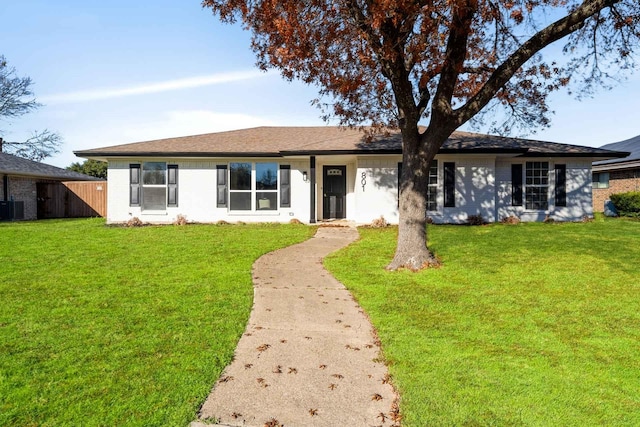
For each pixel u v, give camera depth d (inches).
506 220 584.7
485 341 166.7
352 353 156.2
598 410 115.1
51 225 597.3
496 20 308.0
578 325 184.5
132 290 237.8
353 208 649.0
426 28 259.9
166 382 128.6
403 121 312.7
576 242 393.1
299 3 266.7
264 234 485.1
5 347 152.6
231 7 289.1
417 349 158.9
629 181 828.0
